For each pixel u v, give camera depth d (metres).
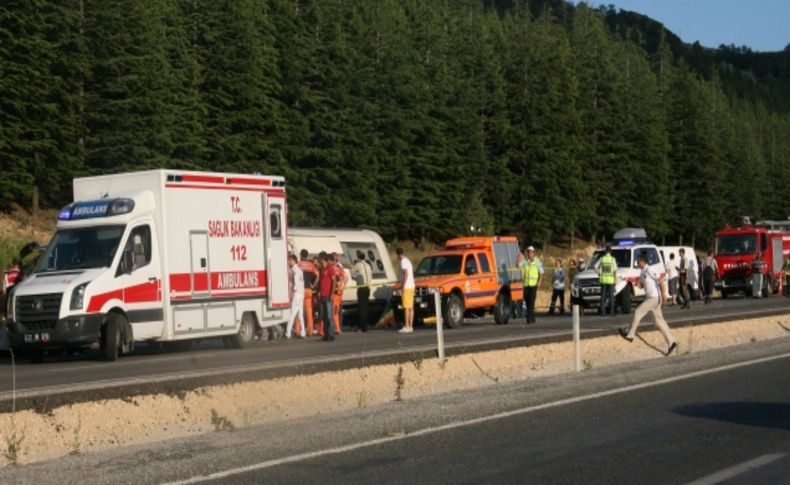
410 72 70.25
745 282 54.41
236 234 24.94
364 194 65.00
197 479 9.65
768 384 16.47
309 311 29.88
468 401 14.95
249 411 14.30
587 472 9.89
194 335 23.52
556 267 40.84
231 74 56.62
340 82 64.50
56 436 12.04
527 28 88.31
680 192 103.12
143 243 22.66
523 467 10.14
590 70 93.00
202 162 55.25
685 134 103.44
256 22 60.41
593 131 92.12
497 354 19.73
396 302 31.28
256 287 25.47
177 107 53.09
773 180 133.75
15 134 47.28
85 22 49.75
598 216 91.06
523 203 82.25
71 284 21.34
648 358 21.98
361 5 70.69
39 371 19.53
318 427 12.71
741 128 128.38
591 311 41.81
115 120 50.84
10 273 26.84
